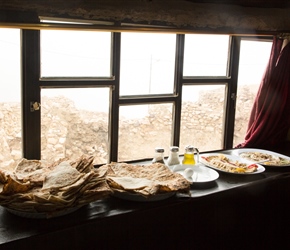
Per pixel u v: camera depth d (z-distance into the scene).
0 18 1.58
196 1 2.09
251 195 2.08
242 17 2.27
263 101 2.42
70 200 1.33
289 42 2.40
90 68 1.91
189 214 1.84
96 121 1.98
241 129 2.55
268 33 2.34
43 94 1.81
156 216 1.72
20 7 1.61
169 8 2.00
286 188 2.22
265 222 2.21
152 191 1.50
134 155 2.14
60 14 1.72
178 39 2.13
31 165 1.60
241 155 2.24
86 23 1.80
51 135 1.86
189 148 1.98
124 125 2.07
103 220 1.41
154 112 2.15
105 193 1.41
